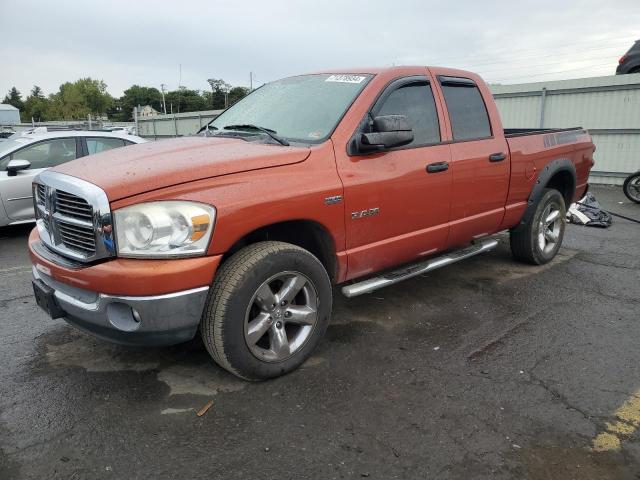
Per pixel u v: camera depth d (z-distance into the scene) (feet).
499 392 10.25
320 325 11.22
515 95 45.29
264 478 7.87
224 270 9.73
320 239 11.37
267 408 9.67
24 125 118.83
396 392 10.25
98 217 8.83
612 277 17.39
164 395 10.13
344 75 13.39
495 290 16.11
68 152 26.48
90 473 7.99
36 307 14.97
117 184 8.95
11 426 9.16
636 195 32.32
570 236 23.48
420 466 8.14
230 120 14.25
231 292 9.52
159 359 11.59
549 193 18.06
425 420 9.32
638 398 10.03
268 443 8.68
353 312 14.30
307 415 9.46
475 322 13.69
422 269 13.91
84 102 422.00
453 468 8.09
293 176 10.43
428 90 13.75
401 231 12.78
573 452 8.48
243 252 9.96
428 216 13.37
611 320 13.78
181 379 10.72
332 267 11.75
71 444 8.67
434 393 10.21
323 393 10.20
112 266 8.80
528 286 16.47
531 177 16.88
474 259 19.53
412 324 13.55
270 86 15.02
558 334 12.93
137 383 10.59
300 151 10.77
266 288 10.07
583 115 42.04
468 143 14.43
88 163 10.55
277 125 12.66
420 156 12.91
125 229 8.85
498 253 20.38
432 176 13.12
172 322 9.04
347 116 11.72
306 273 10.66
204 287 9.21
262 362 10.28
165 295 8.82
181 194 9.07
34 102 435.94
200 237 9.04
